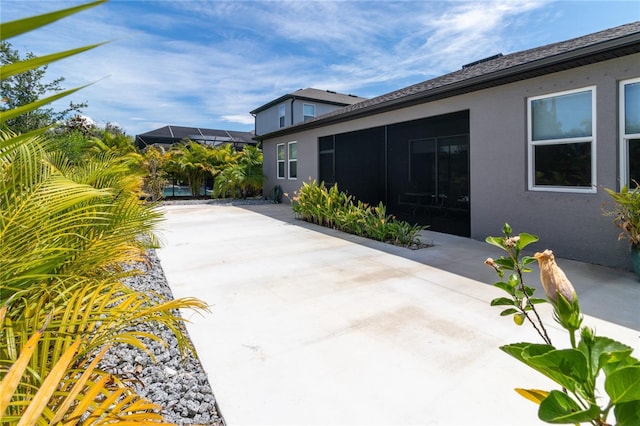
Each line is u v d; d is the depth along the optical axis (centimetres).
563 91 503
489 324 301
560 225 514
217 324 306
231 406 204
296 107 1964
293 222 883
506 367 239
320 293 380
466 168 899
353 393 215
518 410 199
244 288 398
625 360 71
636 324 295
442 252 558
